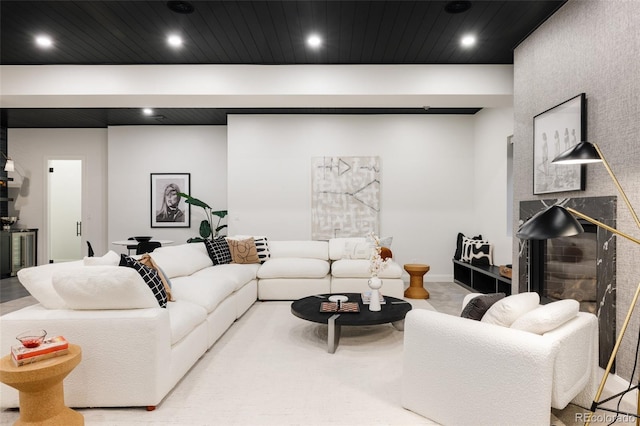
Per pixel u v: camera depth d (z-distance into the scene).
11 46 3.92
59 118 6.49
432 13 3.32
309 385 2.55
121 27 3.56
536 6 3.19
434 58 4.27
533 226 1.73
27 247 6.96
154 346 2.20
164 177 6.96
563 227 1.68
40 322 2.20
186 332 2.62
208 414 2.18
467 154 6.36
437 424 2.07
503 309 2.02
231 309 3.81
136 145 6.96
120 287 2.22
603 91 2.69
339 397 2.38
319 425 2.07
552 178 3.25
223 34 3.71
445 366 2.04
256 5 3.20
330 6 3.22
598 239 2.71
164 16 3.37
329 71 4.42
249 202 6.35
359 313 3.36
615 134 2.58
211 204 6.96
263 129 6.34
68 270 2.27
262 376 2.69
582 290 3.04
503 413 1.81
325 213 6.34
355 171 6.34
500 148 5.40
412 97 4.51
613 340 2.58
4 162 7.03
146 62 4.34
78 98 4.48
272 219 6.36
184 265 4.12
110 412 2.20
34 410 1.90
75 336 2.20
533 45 3.62
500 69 4.42
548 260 3.51
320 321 3.17
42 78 4.37
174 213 6.98
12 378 1.78
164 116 6.39
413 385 2.19
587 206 2.82
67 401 2.20
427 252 6.39
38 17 3.37
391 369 2.81
